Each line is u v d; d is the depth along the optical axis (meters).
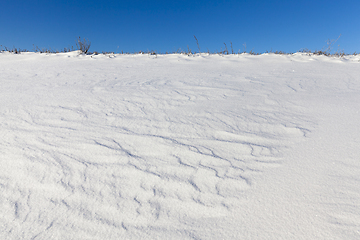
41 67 6.28
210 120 2.78
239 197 1.67
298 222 1.45
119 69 5.99
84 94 3.63
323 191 1.66
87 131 2.52
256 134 2.47
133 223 1.52
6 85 4.14
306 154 2.09
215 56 8.91
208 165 2.01
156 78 4.82
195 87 4.08
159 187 1.80
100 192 1.77
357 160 1.95
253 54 9.48
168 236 1.42
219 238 1.40
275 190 1.71
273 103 3.31
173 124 2.68
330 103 3.26
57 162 2.05
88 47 10.09
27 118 2.79
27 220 1.56
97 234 1.46
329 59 7.76
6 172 1.95
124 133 2.49
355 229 1.37
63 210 1.63
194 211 1.60
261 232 1.41
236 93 3.75
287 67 6.16
